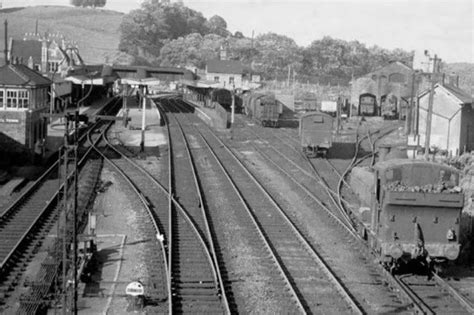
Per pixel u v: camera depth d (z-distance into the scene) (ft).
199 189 103.60
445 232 62.03
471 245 71.61
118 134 177.27
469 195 92.02
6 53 136.26
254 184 110.73
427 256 61.93
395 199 61.21
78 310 52.95
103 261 65.92
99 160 130.21
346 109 284.20
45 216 83.97
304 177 120.26
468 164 123.54
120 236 75.46
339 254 71.31
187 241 73.92
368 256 69.31
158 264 64.75
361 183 86.43
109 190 102.68
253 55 524.93
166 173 118.32
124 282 59.57
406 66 289.12
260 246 73.41
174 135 177.78
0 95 123.85
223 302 54.34
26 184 105.81
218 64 359.05
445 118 153.28
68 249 65.36
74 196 47.83
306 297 57.06
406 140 169.27
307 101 271.49
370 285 61.11
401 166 64.03
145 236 75.87
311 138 145.79
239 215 87.92
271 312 53.26
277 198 100.07
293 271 64.54
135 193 99.81
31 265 64.80
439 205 61.21
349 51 553.23
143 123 143.33
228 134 186.70
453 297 57.88
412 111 189.67
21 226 78.69
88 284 59.16
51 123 181.78
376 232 65.57
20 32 595.06
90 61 543.39
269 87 379.96
